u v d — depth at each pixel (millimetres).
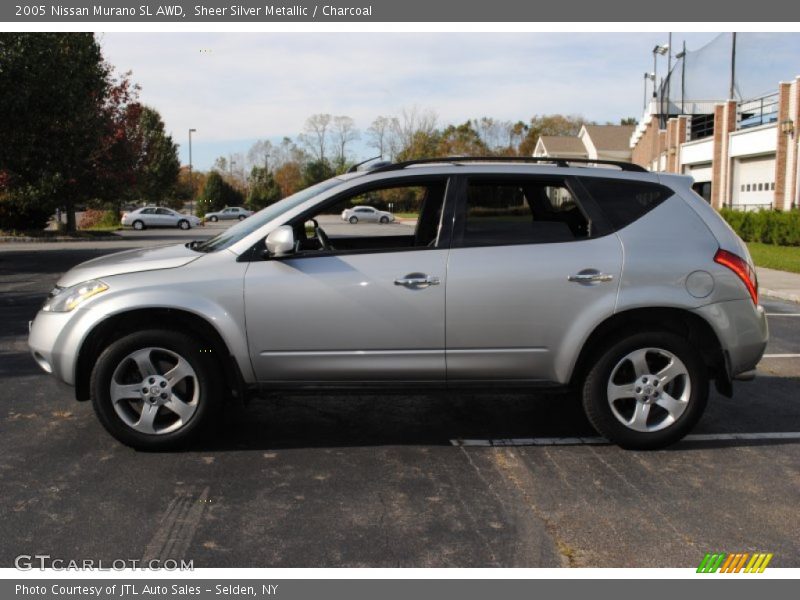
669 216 5008
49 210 33812
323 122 94875
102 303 4758
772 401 6328
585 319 4840
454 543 3715
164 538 3752
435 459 4887
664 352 4930
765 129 27219
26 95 18391
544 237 4934
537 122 96438
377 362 4863
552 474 4629
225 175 110750
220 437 5301
